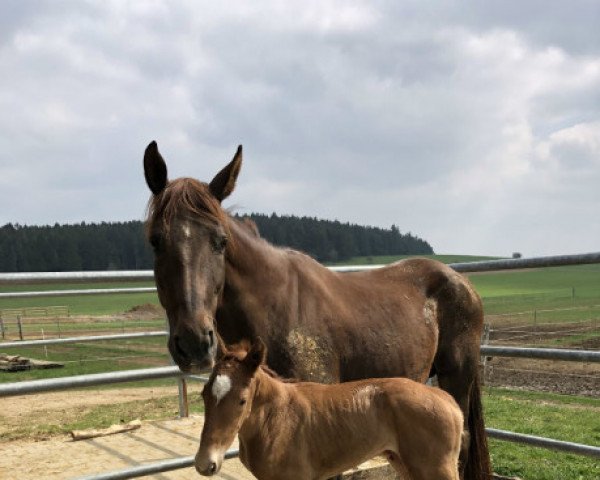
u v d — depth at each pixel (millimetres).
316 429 1831
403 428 1802
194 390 6348
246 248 1885
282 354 1888
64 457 2764
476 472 2324
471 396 2389
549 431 4324
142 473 2062
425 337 2217
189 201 1764
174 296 1705
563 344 8961
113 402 5559
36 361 8141
